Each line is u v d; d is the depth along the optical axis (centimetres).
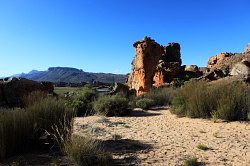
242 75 2106
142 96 2444
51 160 720
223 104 1361
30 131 816
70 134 812
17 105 1416
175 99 1666
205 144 910
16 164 680
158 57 3731
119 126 1256
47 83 1784
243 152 819
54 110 879
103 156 705
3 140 743
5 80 1557
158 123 1334
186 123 1300
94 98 2081
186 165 702
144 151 824
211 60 4991
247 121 1277
